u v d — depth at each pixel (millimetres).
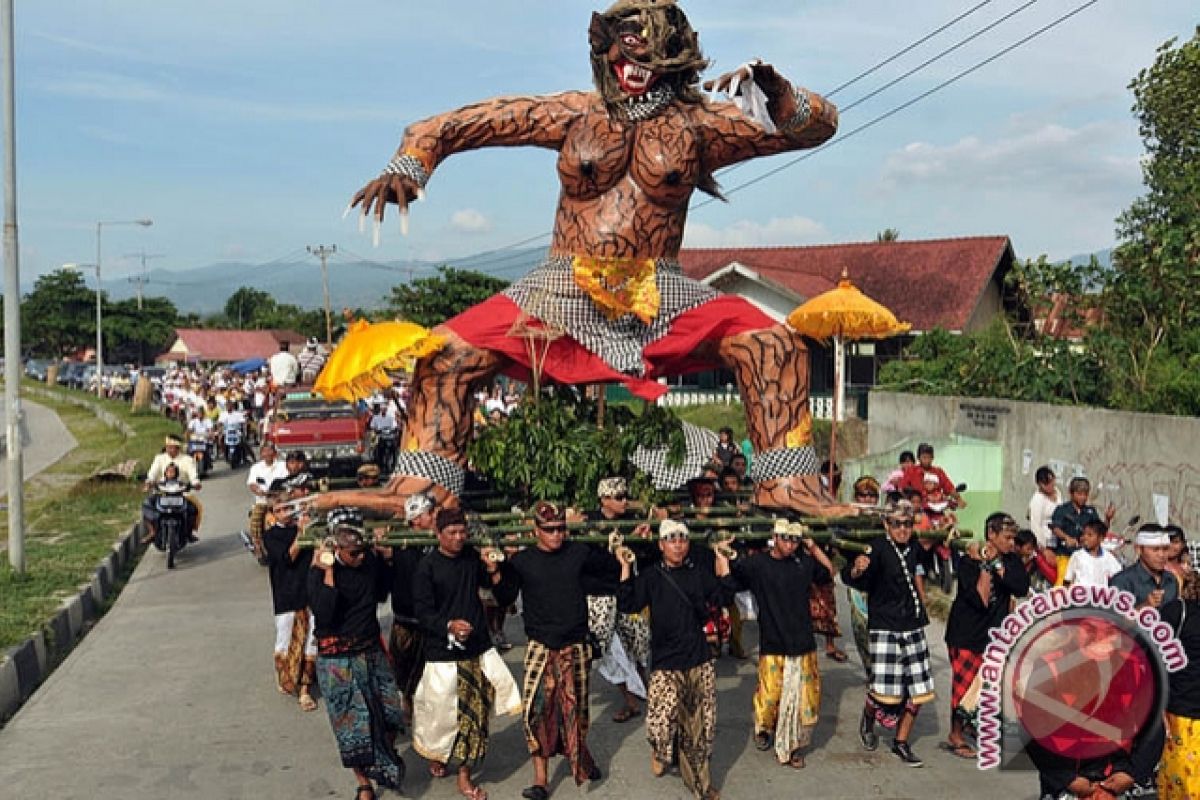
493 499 8359
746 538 6992
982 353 17125
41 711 7793
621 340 7789
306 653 7785
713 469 8812
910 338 24812
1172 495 10078
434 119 7512
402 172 7262
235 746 7129
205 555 14195
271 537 7984
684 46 7520
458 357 7664
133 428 32406
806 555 6852
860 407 25359
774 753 7020
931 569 7660
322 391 7359
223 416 24422
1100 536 8352
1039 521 10398
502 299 7961
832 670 8953
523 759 7016
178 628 10297
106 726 7488
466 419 7773
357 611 6152
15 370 11648
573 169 7609
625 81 7434
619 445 7809
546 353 7684
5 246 11719
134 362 70312
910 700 6828
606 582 6719
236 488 20719
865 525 7211
